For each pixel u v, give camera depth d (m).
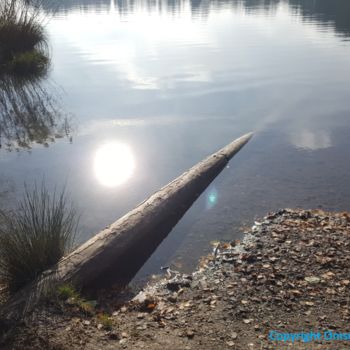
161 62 19.89
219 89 15.17
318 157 9.45
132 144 10.38
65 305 4.63
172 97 14.24
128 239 6.12
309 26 31.47
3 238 5.19
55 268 5.21
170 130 11.34
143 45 24.61
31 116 12.34
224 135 10.98
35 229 5.37
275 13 40.56
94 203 7.50
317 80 16.30
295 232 6.30
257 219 6.98
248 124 11.74
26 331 4.19
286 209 7.15
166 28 31.97
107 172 8.80
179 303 4.89
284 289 4.90
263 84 15.79
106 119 12.16
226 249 6.12
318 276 5.09
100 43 25.30
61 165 9.11
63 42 25.64
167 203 7.29
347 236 6.05
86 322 4.38
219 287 5.10
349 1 49.84
